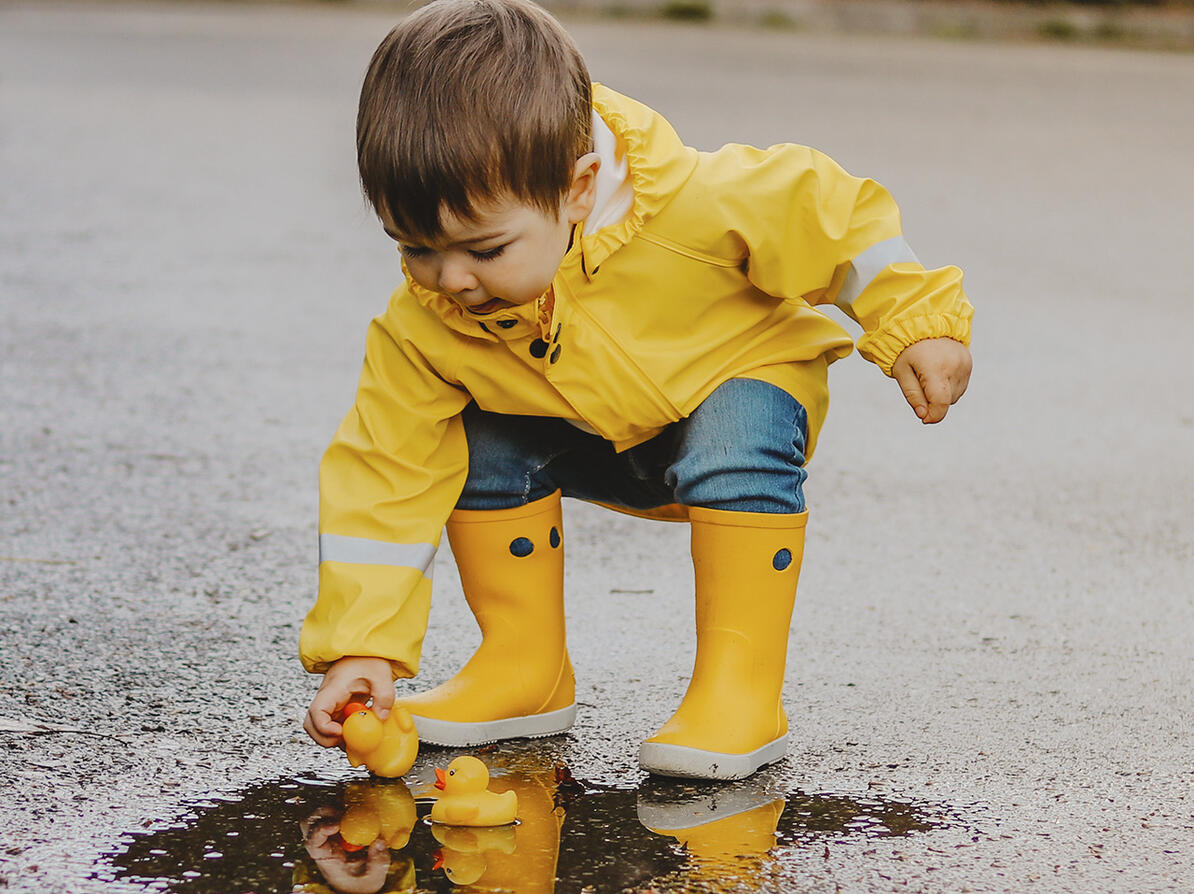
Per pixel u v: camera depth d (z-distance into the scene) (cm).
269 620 256
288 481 339
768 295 209
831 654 248
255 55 1291
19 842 174
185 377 424
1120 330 524
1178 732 217
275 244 620
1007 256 637
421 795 190
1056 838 180
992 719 221
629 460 214
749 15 1769
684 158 200
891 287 203
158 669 232
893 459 378
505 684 212
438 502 206
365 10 1797
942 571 293
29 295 512
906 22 1767
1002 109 1096
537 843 176
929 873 170
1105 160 899
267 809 185
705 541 203
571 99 188
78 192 709
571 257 196
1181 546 312
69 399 397
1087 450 388
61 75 1123
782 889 165
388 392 206
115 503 319
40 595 263
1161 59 1553
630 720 220
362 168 184
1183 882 169
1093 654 250
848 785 196
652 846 175
